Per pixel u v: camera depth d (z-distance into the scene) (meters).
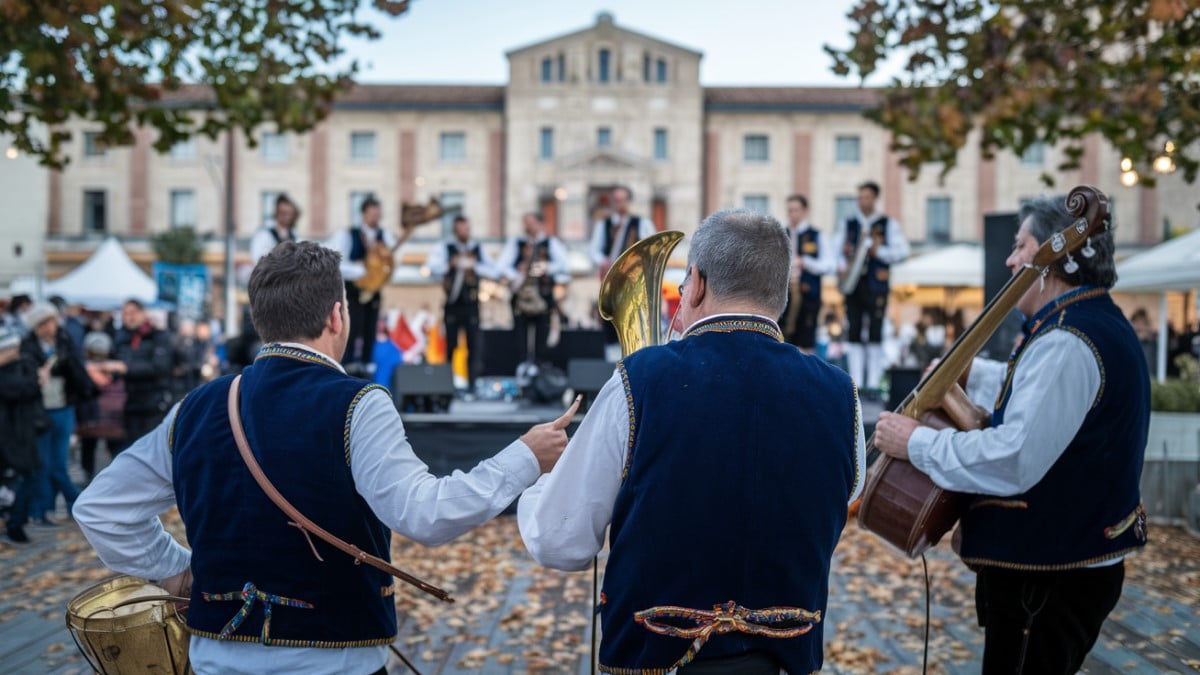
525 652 4.22
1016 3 6.16
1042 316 2.36
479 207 37.69
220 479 1.88
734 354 1.82
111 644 2.07
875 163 37.56
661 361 1.82
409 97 37.91
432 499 1.79
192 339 11.84
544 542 1.82
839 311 23.53
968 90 6.49
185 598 2.05
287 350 1.99
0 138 17.94
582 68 37.34
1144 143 6.46
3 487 8.00
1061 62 6.19
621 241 9.23
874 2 6.32
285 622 1.84
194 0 6.18
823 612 1.82
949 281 15.84
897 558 6.09
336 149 37.66
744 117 37.94
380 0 6.08
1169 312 27.62
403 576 1.89
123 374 8.32
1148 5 5.46
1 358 6.48
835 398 1.86
